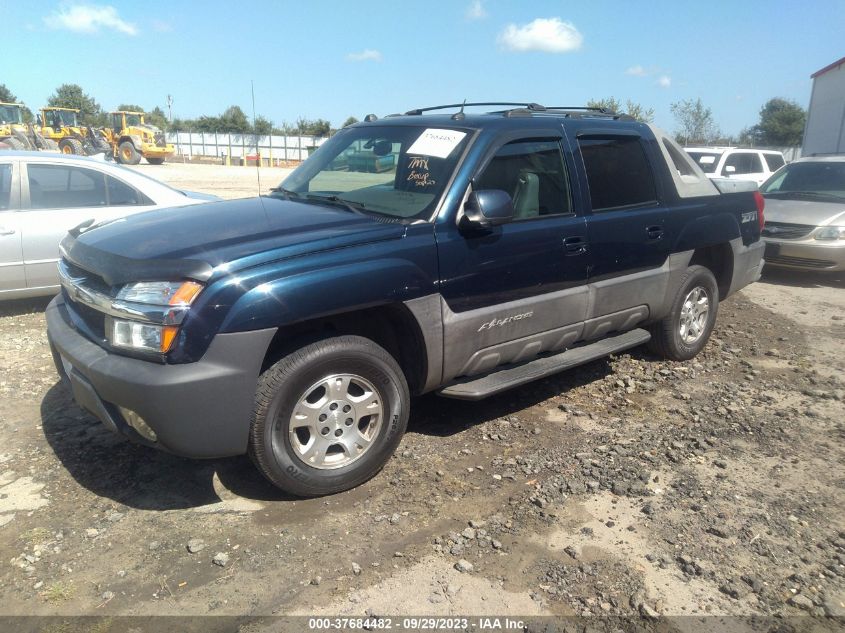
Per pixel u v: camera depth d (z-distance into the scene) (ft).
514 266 13.01
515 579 9.55
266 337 10.09
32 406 14.73
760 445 13.98
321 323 11.35
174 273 9.86
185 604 8.85
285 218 11.89
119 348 10.17
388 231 11.44
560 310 14.14
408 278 11.43
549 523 10.89
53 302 13.21
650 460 13.08
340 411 11.22
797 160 36.04
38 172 20.90
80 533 10.32
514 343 13.48
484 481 12.12
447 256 11.94
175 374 9.68
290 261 10.37
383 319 12.23
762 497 11.93
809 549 10.46
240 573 9.48
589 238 14.42
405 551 10.07
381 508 11.18
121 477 11.95
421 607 8.93
